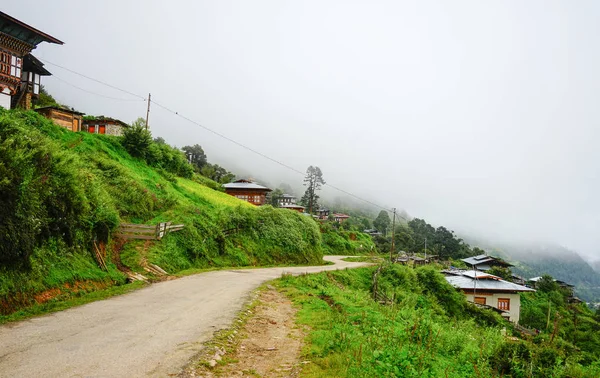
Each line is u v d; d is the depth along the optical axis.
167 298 14.55
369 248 87.94
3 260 10.74
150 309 12.40
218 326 10.97
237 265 29.61
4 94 30.72
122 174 28.44
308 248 43.19
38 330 9.05
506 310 42.19
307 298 17.66
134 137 40.03
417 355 9.12
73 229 15.13
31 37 31.97
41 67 37.03
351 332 11.17
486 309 38.25
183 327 10.51
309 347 9.88
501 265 82.31
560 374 9.96
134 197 26.08
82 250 15.73
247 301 15.33
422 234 133.88
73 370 6.77
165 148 48.00
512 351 10.94
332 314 14.09
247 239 34.66
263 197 79.62
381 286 35.47
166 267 21.38
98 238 17.39
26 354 7.38
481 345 12.51
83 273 14.55
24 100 34.12
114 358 7.59
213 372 7.52
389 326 12.90
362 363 8.23
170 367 7.39
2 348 7.60
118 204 24.25
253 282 21.05
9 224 11.12
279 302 16.58
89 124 47.16
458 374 8.92
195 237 26.61
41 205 13.21
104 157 31.52
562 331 43.62
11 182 11.68
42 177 13.62
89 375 6.62
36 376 6.36
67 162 15.72
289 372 7.93
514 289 41.62
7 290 10.48
